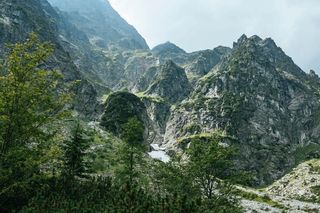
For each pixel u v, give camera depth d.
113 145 91.69
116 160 78.25
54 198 37.47
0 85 30.81
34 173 33.44
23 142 31.41
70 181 45.88
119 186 49.69
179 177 58.34
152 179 66.00
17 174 31.67
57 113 33.31
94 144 87.50
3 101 29.70
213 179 56.75
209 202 51.12
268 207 119.19
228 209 51.84
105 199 40.88
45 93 31.84
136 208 33.22
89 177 51.66
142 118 152.62
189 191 56.03
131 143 66.44
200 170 57.16
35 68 32.72
